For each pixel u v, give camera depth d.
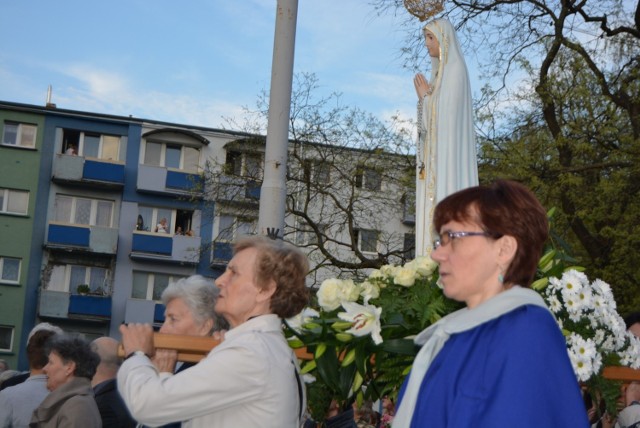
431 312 3.43
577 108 17.55
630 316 4.79
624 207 17.48
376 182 21.55
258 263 3.07
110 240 39.75
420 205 4.85
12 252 39.25
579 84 17.34
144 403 2.75
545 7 17.11
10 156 39.78
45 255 39.53
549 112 17.62
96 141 40.88
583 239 17.58
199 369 2.80
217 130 40.91
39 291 39.12
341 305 3.47
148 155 40.84
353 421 3.69
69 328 39.38
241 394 2.80
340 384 3.42
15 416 5.20
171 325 3.92
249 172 21.75
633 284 17.14
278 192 7.48
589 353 3.31
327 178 21.70
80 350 4.78
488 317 2.30
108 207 40.50
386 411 6.84
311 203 22.36
